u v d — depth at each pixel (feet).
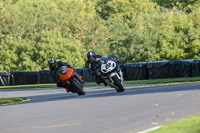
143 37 621.31
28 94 222.69
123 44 643.86
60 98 153.38
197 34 599.98
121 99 117.50
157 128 63.41
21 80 453.17
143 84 233.14
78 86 149.28
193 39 604.90
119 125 70.79
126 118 78.33
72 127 72.08
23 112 104.42
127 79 364.99
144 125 68.90
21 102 153.17
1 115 101.71
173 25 636.89
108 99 121.49
